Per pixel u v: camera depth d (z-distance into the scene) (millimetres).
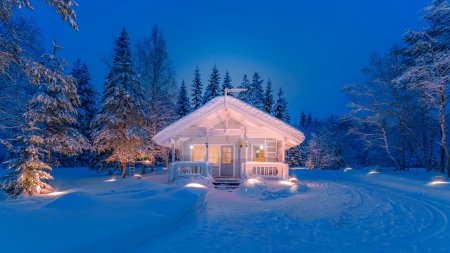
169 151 28625
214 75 36531
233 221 7246
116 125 17953
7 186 11117
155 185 11320
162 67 23906
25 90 15664
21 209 5352
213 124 17438
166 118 24469
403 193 12297
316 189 13703
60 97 13570
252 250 4988
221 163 18547
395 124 26266
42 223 4402
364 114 28031
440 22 19562
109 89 18297
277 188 12711
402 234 6113
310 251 4992
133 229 4582
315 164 41344
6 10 8773
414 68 18344
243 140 18484
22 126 12867
